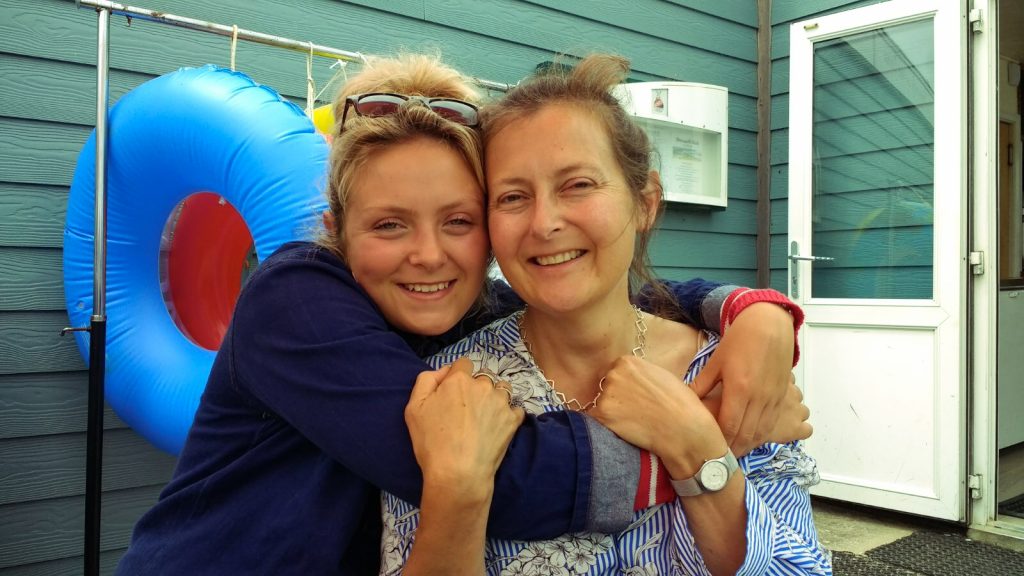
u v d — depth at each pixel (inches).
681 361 44.8
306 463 40.5
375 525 43.1
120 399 83.6
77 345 93.0
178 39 97.5
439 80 44.6
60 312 92.6
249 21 102.0
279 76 104.9
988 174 125.7
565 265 39.0
